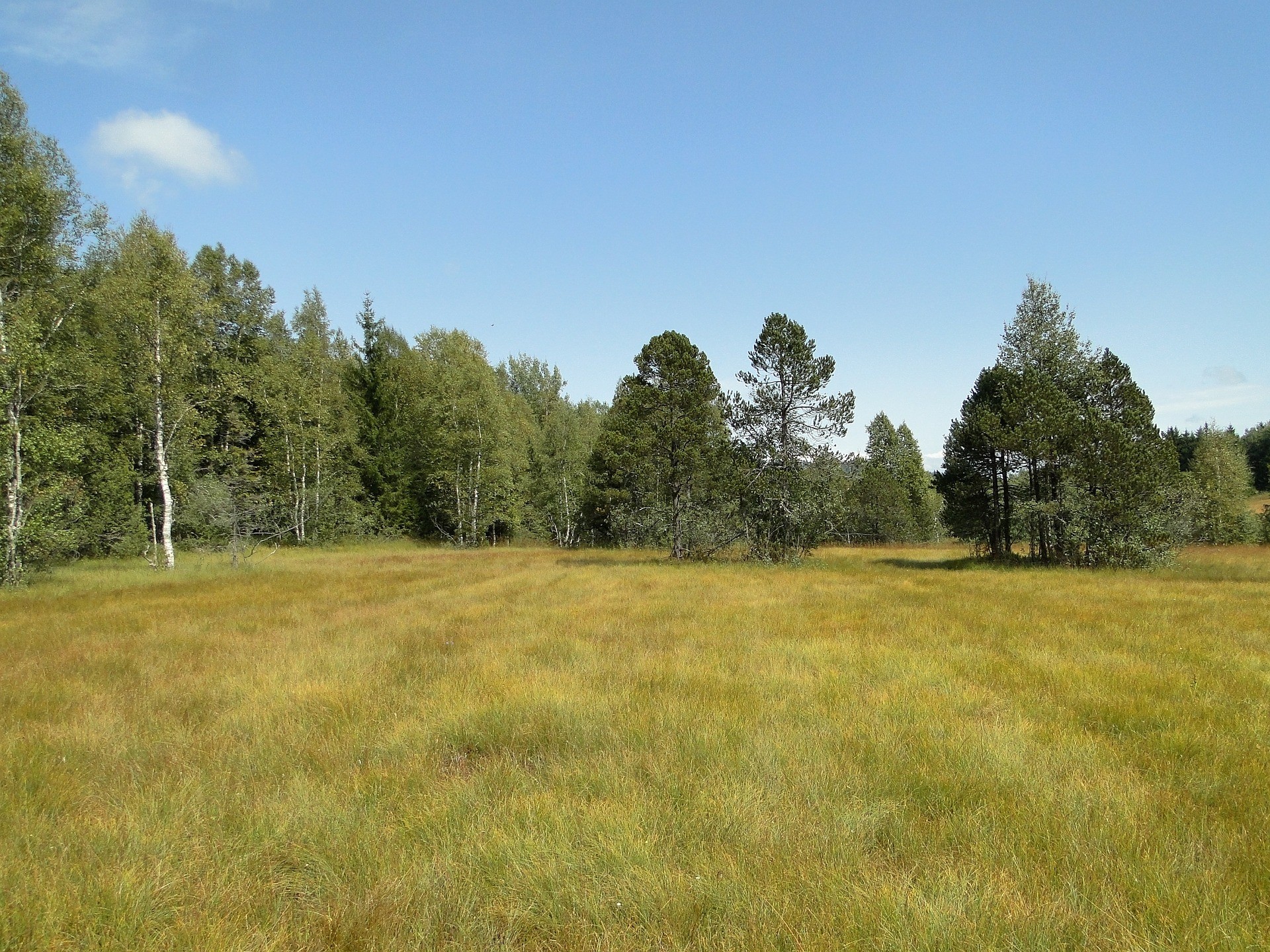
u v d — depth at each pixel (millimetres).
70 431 20750
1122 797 4480
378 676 8141
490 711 6543
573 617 12500
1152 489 23422
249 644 10289
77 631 11664
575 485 47875
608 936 3154
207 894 3566
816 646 9516
